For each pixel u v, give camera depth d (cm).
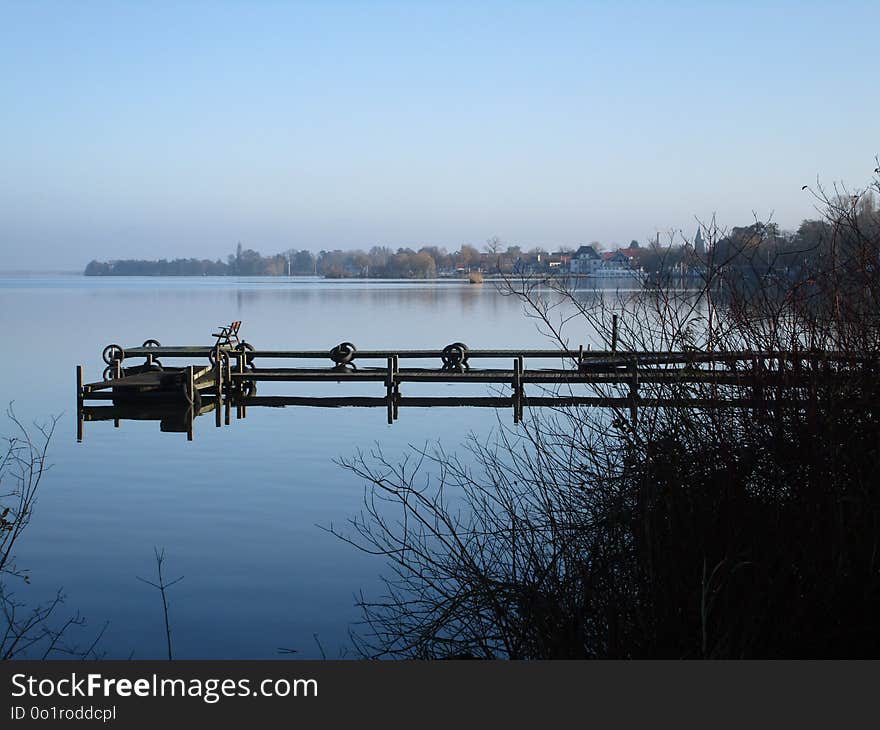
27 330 4972
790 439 574
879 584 541
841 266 598
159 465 1675
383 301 8919
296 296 10856
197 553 1138
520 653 632
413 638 743
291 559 1103
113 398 2017
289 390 2853
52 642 812
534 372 2028
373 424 2116
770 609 559
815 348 583
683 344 625
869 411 571
